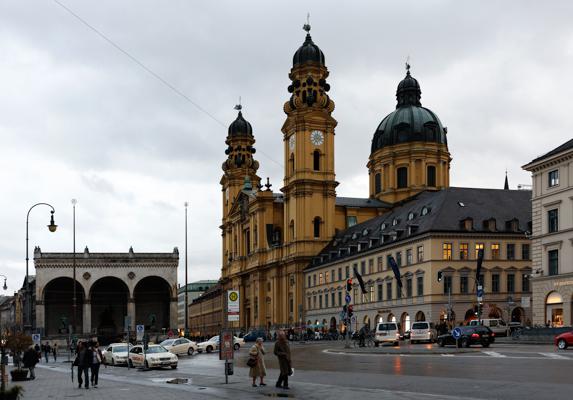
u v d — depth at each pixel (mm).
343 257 112000
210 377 38125
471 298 88188
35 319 149250
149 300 160625
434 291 87125
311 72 132250
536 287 71875
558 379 28312
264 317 139625
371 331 82938
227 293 33625
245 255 151625
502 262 90000
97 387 34406
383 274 100125
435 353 47781
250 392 28250
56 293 154875
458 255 88562
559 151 68750
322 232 128750
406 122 141000
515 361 37906
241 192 153000
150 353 51719
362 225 120312
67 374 49406
